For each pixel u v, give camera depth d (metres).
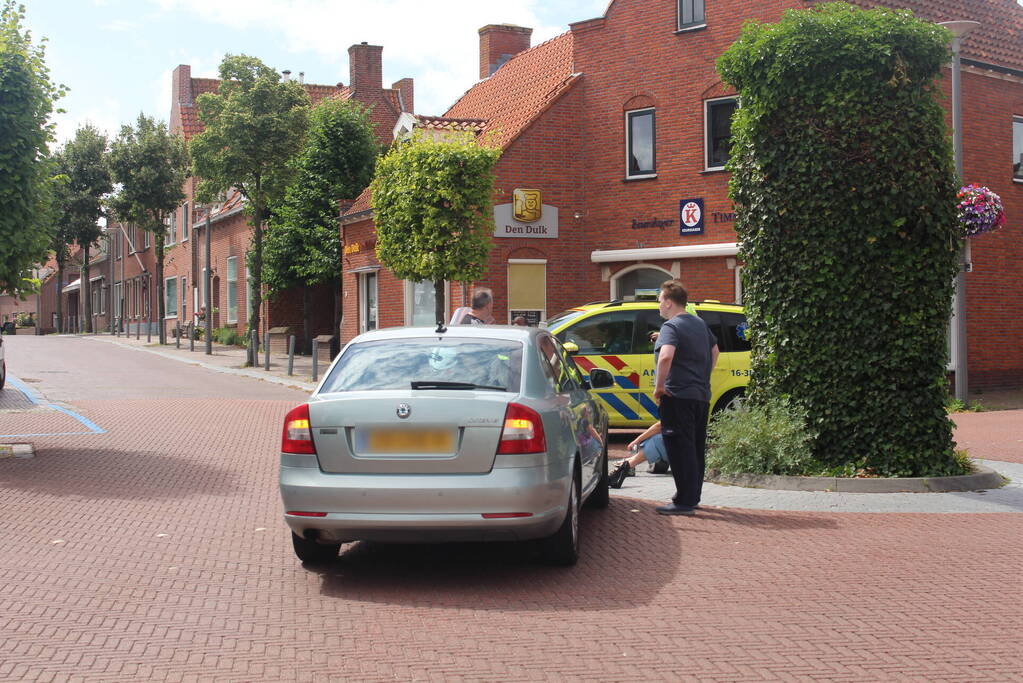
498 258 21.34
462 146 17.66
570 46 24.62
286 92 27.36
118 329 58.09
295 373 25.53
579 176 22.02
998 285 20.94
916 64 9.96
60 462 10.98
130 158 40.84
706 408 8.54
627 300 13.15
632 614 5.62
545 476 6.12
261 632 5.32
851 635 5.21
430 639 5.18
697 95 20.48
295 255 31.33
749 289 10.60
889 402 9.80
